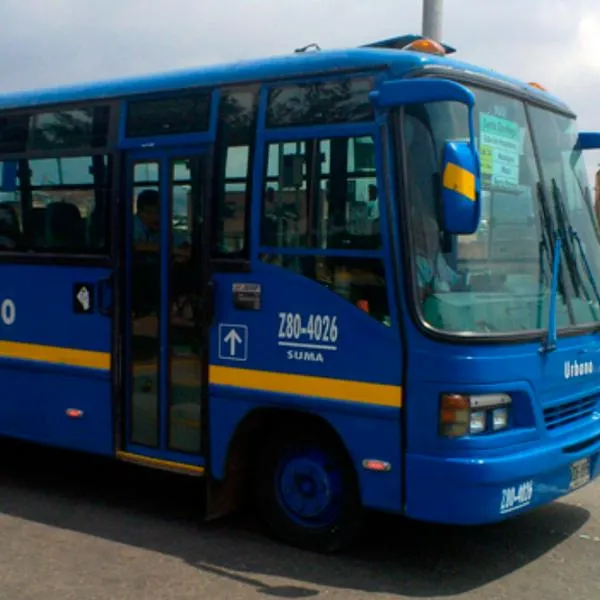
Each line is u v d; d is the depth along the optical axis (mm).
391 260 5238
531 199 5895
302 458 5875
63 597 5098
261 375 5805
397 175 5238
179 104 6270
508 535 6227
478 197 4977
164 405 6352
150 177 6418
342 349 5441
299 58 5754
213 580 5375
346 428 5449
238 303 5898
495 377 5148
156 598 5090
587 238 6438
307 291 5590
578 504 6969
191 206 6191
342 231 5465
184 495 7223
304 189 5629
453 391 5066
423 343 5133
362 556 5789
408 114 5281
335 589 5242
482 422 5129
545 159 6152
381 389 5289
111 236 6586
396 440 5250
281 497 6004
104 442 6695
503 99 5855
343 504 5699
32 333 7105
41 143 7082
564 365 5688
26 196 7160
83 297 6758
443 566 5633
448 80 5078
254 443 6145
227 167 6000
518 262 5656
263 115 5844
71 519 6578
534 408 5375
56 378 6973
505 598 5141
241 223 5910
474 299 5297
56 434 7012
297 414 5785
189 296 6195
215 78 6102
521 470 5168
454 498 5059
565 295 5902
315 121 5613
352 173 5434
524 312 5520
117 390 6594
